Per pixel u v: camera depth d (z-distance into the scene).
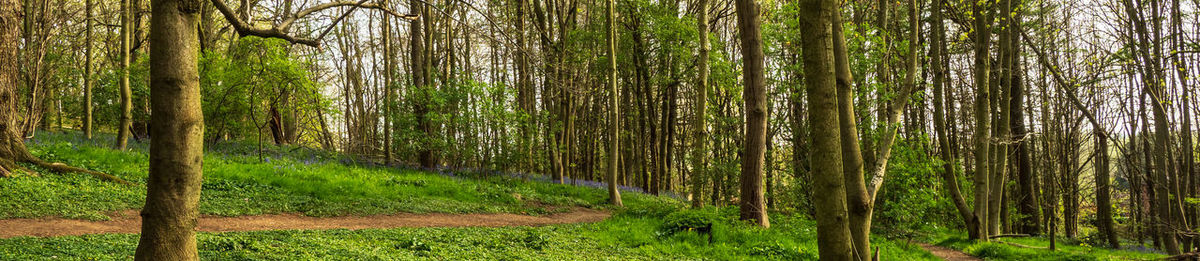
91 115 23.58
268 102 22.53
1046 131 26.33
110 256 6.38
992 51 24.86
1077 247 19.22
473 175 23.89
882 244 13.59
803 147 18.33
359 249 8.08
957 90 31.38
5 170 11.55
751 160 15.12
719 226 12.77
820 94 3.31
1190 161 17.97
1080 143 28.00
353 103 41.53
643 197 25.84
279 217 12.65
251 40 20.50
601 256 9.94
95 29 26.25
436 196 18.20
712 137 25.80
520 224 15.20
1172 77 19.47
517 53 29.08
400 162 25.95
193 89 4.17
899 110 5.66
